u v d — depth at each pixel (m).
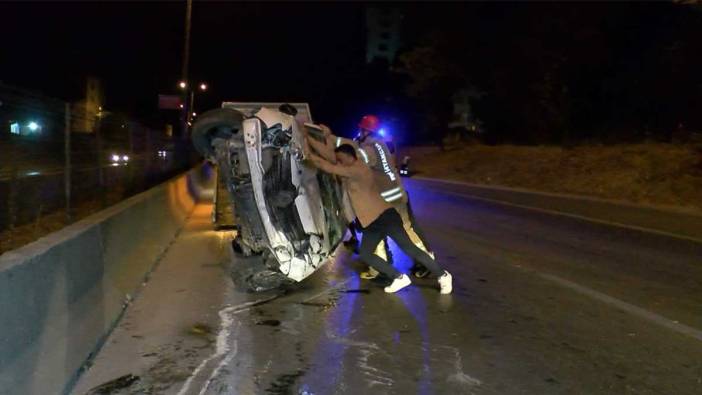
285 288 8.87
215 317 7.44
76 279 5.84
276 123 7.86
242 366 5.90
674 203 21.41
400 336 6.86
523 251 12.08
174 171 28.39
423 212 18.44
